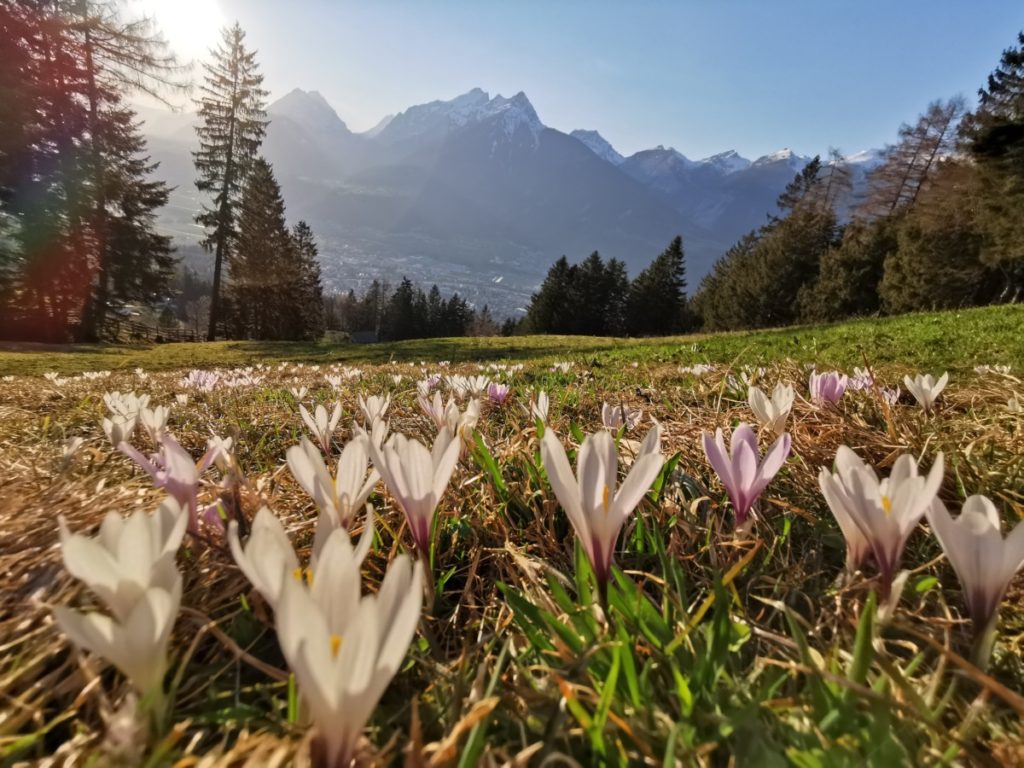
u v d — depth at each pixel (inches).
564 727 28.4
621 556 50.1
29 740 27.4
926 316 547.2
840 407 89.9
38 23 1021.8
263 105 1572.3
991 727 28.5
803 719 27.9
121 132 1259.2
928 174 1807.3
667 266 2815.0
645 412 116.3
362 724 19.7
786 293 2112.5
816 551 50.1
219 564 42.7
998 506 59.9
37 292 1169.4
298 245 2288.4
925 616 40.9
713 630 31.0
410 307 3457.2
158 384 249.6
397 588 21.7
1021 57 1096.8
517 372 250.8
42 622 37.1
